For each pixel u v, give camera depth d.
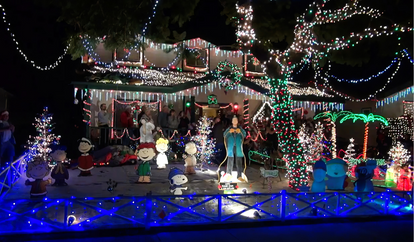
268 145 14.83
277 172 9.85
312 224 6.98
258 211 7.71
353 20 11.35
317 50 10.66
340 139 21.58
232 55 21.89
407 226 7.00
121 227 6.26
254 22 11.26
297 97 19.30
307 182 10.35
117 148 14.49
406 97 18.70
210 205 8.19
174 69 20.66
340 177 9.64
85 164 11.61
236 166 10.98
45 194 8.45
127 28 10.90
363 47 11.64
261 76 22.20
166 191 9.59
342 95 20.06
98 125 16.08
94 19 10.45
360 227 6.88
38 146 13.17
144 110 15.84
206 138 14.67
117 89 16.44
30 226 6.11
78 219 6.81
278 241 5.98
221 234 6.21
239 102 19.22
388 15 10.81
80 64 18.36
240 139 10.83
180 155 15.89
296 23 11.13
